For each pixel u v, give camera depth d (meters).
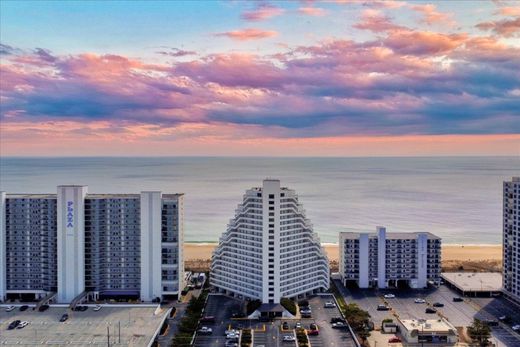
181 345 197.88
